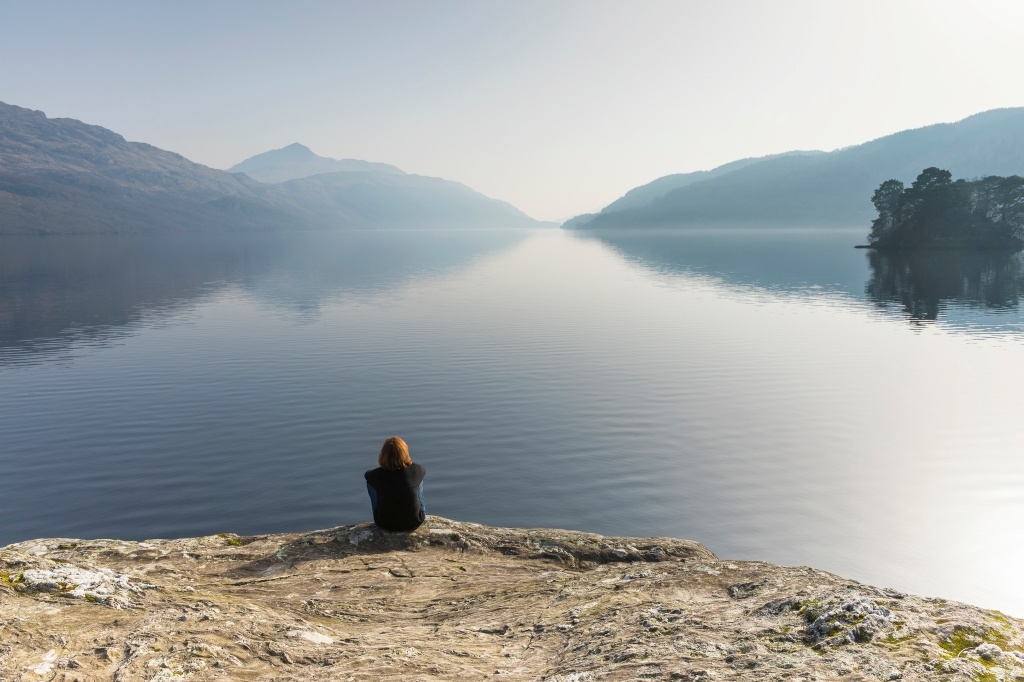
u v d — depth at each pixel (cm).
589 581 759
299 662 515
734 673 409
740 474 2964
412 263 19362
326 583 833
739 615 544
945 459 3136
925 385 4566
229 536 1011
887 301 9500
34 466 3105
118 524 2527
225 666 482
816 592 540
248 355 5722
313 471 3038
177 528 2494
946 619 436
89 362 5459
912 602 475
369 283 12800
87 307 9150
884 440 3409
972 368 5109
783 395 4316
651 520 2523
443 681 471
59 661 468
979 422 3706
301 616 676
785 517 2536
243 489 2838
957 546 2308
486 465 3100
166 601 636
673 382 4659
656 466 3062
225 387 4588
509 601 739
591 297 10125
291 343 6291
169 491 2823
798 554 2266
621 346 6034
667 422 3725
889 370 5038
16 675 442
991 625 425
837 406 4044
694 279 13288
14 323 7650
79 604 580
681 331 6838
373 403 4144
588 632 570
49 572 618
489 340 6369
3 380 4822
